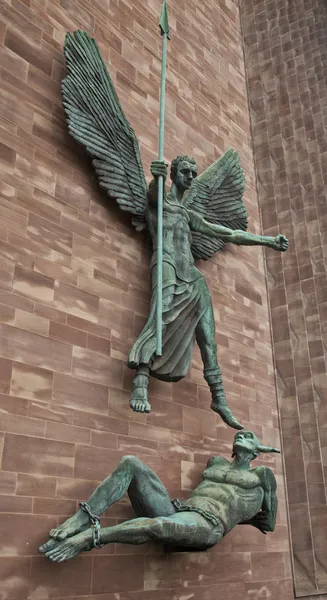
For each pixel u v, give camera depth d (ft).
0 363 20.67
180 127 35.24
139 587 22.33
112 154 27.35
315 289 36.94
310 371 34.83
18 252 22.89
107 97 27.96
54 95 27.27
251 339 34.27
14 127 24.79
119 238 27.50
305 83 43.75
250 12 48.52
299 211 39.75
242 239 27.17
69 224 25.40
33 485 20.13
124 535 18.90
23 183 24.18
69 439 21.84
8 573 18.48
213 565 25.89
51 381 22.07
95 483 22.08
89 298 24.97
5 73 25.41
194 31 40.73
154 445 25.09
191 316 26.11
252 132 43.68
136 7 35.45
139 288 27.53
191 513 21.48
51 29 28.68
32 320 22.34
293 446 33.24
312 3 46.50
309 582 30.01
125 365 25.21
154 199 26.94
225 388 30.63
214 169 33.81
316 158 40.96
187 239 27.30
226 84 42.39
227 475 23.90
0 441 19.74
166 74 35.81
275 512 24.75
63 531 18.47
